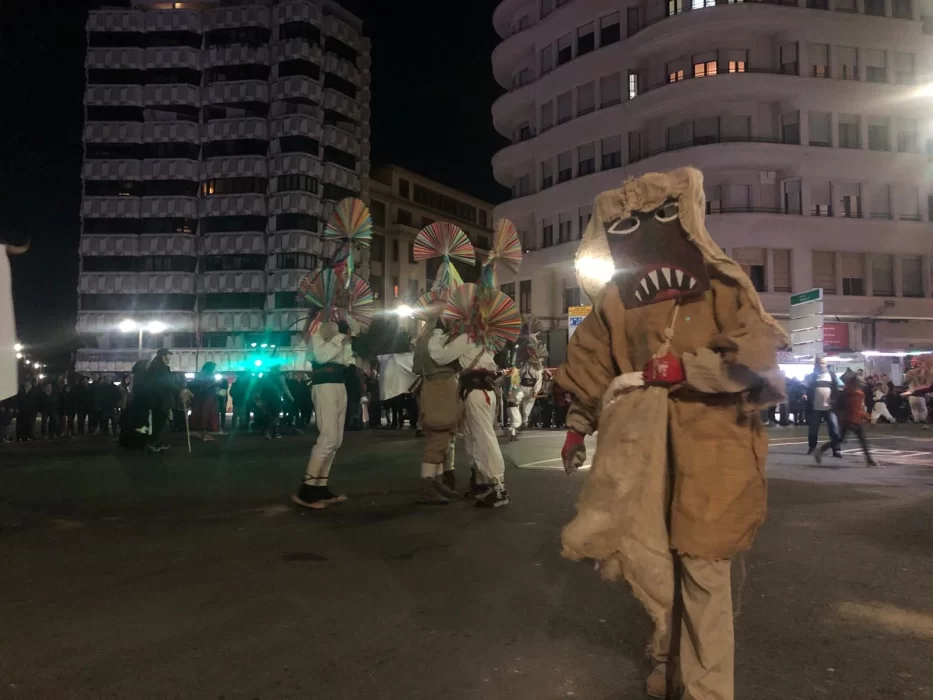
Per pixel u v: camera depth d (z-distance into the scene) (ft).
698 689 9.42
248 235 219.20
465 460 42.47
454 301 26.86
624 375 10.06
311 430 80.07
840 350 127.85
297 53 220.43
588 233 11.17
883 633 13.80
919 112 139.23
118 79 223.10
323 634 13.67
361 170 237.25
